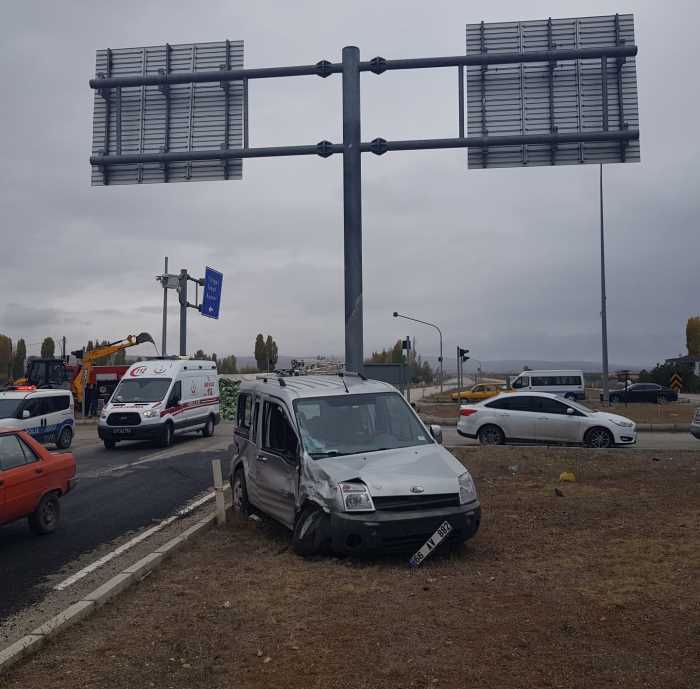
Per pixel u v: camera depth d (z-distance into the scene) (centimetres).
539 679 421
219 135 1387
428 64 1327
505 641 481
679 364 7944
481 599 576
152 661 465
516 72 1345
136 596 610
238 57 1385
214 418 2575
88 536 920
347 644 484
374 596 591
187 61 1397
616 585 604
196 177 1393
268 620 536
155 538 894
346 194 1344
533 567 673
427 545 687
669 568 650
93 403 3681
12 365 9375
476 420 1891
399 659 456
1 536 925
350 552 704
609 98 1326
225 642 494
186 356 3142
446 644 479
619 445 1808
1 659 459
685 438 2253
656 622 509
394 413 856
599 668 433
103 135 1416
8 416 2011
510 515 928
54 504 952
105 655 478
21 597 653
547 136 1311
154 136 1403
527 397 1877
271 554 759
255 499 920
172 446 2181
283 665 453
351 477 709
